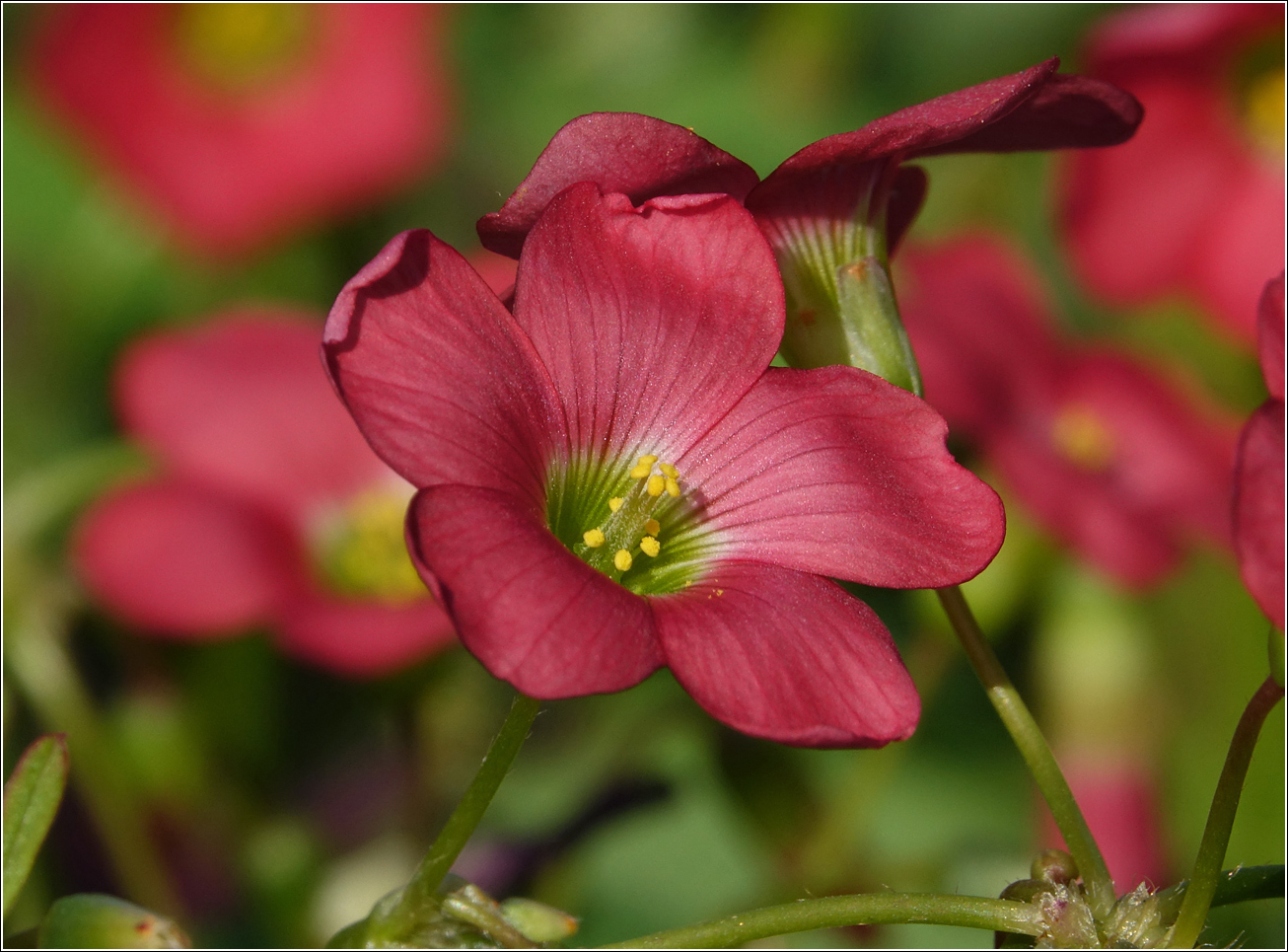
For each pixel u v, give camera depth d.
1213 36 0.17
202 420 0.17
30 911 0.15
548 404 0.13
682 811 0.17
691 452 0.13
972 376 0.17
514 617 0.12
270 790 0.16
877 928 0.15
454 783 0.16
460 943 0.13
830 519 0.13
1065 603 0.16
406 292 0.12
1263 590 0.12
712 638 0.12
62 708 0.16
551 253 0.13
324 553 0.17
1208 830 0.12
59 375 0.17
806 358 0.13
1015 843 0.16
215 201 0.17
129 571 0.16
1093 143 0.13
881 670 0.12
